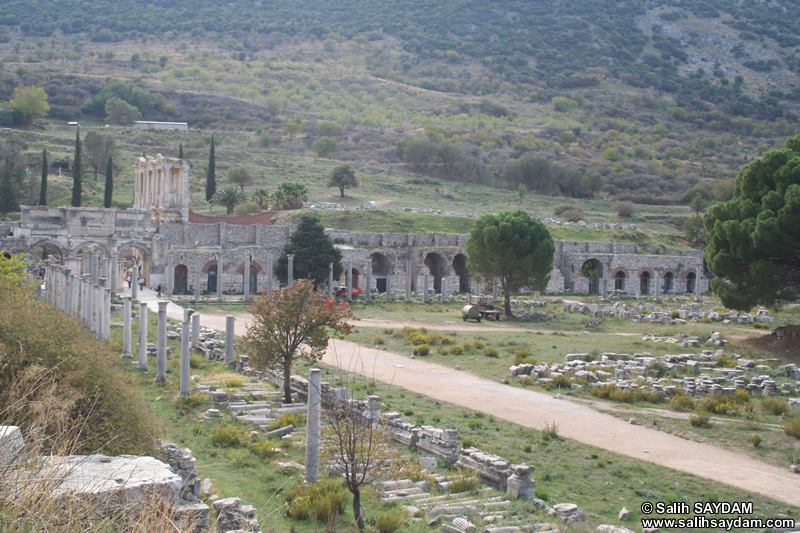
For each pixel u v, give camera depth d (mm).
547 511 18844
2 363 18141
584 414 30656
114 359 26047
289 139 192250
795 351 47750
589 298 91438
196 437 25500
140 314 37969
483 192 159000
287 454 23703
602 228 120875
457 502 19156
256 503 18562
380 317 65125
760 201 50750
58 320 22906
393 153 182000
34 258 85500
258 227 89938
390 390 33906
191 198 124812
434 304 79750
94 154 132250
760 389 35781
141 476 11258
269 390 33312
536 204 152625
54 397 15570
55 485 9734
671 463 24062
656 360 42188
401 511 17891
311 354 32031
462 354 45750
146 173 98062
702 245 124812
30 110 163750
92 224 81125
